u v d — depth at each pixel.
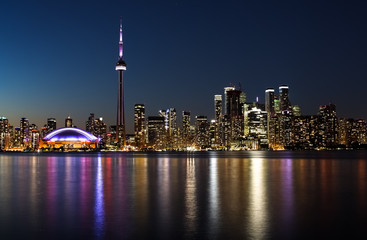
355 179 71.31
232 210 36.00
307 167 118.69
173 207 38.00
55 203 41.19
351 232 27.17
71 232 27.69
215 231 27.61
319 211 35.38
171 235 26.64
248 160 193.38
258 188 55.38
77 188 56.47
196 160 197.38
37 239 25.94
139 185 60.66
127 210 36.41
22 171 101.25
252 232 27.25
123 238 25.95
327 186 58.25
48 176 81.94
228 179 72.00
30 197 46.28
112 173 91.62
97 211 35.94
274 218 32.06
